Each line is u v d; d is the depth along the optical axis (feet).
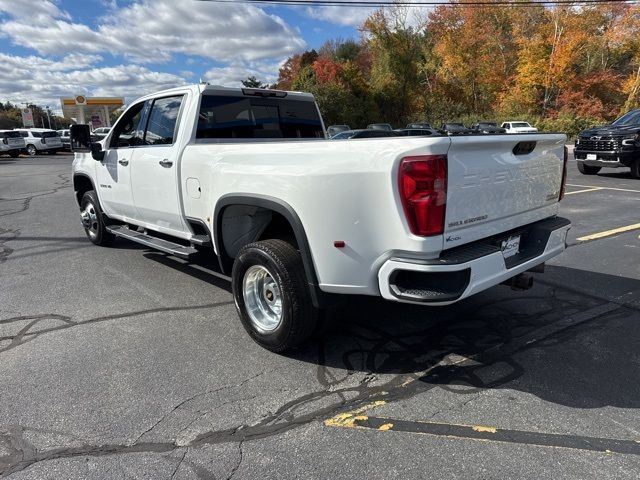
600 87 126.11
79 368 11.34
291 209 10.71
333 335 12.90
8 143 98.22
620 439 8.59
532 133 11.60
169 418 9.40
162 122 16.10
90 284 17.30
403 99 152.25
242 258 11.88
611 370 10.94
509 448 8.39
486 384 10.46
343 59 219.00
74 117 189.78
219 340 12.75
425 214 8.91
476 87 151.64
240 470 7.98
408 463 8.06
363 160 9.44
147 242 16.99
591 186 39.45
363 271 9.95
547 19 131.34
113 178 18.71
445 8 143.54
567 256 19.58
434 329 13.17
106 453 8.44
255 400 9.97
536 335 12.73
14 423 9.30
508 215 10.98
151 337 12.96
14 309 15.03
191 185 14.12
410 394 10.12
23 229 27.30
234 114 15.84
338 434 8.85
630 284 16.29
